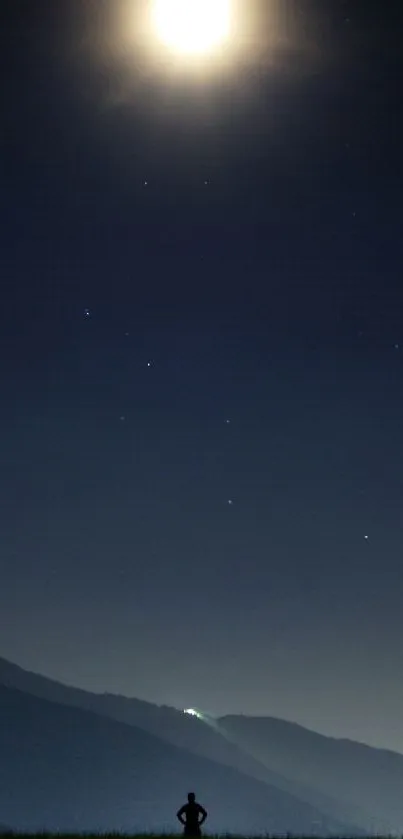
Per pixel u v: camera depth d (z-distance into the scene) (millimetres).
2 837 43656
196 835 41812
